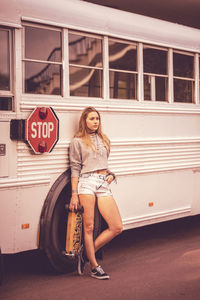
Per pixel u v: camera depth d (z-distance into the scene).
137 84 5.00
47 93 4.17
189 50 5.59
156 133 5.23
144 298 3.70
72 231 4.18
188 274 4.33
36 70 4.08
